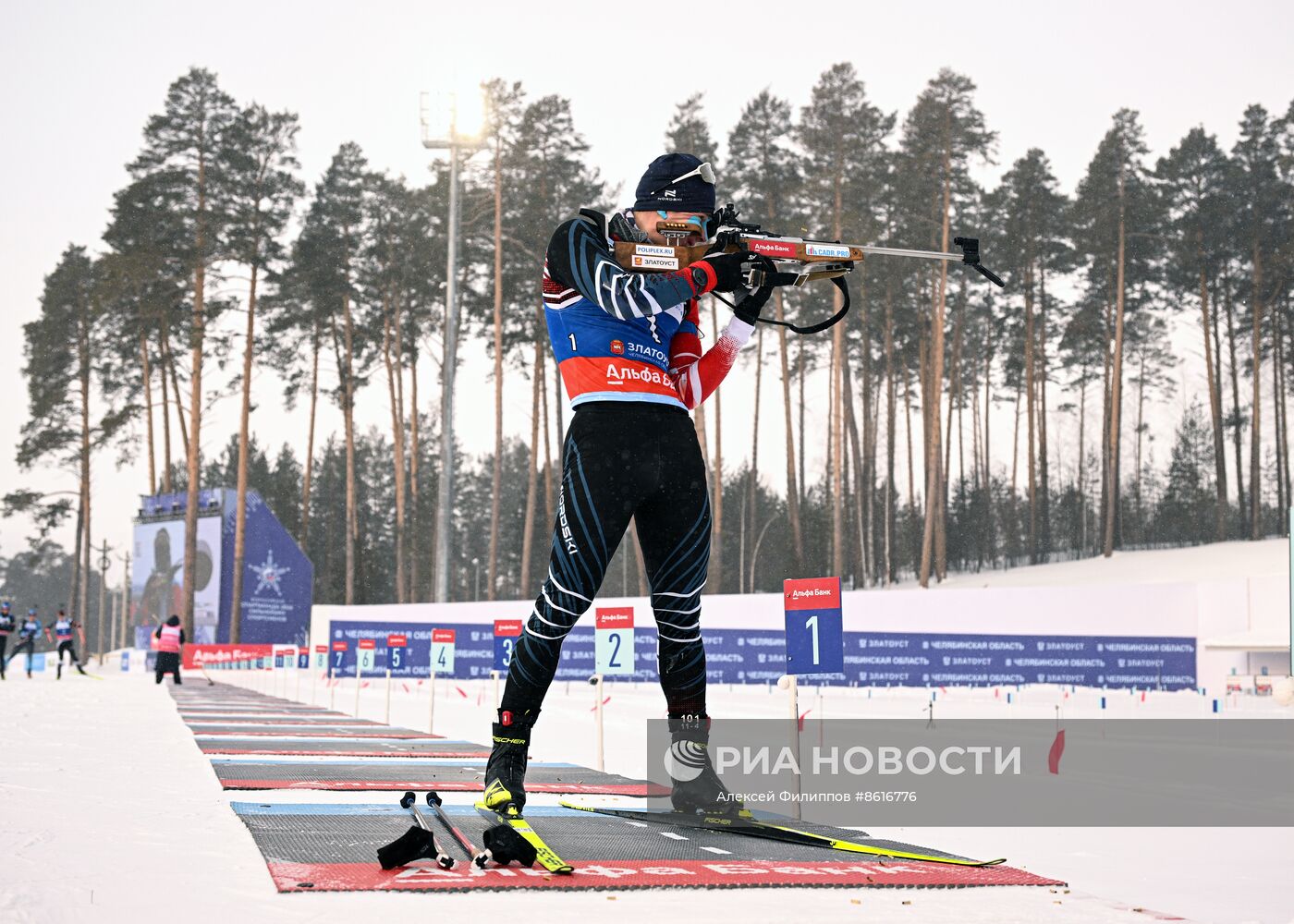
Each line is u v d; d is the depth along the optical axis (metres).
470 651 30.22
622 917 2.71
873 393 62.66
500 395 46.72
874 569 59.69
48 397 57.22
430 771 6.34
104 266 45.84
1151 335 61.84
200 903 2.74
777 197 45.62
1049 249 54.50
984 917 2.85
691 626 4.07
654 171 3.90
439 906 2.77
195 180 45.00
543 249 46.00
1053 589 31.09
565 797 5.18
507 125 46.47
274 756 7.39
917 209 46.56
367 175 52.84
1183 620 29.89
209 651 40.75
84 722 10.78
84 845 3.52
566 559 3.68
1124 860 5.01
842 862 3.61
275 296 48.22
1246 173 52.50
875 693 26.42
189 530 45.66
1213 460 67.69
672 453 3.78
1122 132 50.12
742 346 4.00
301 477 94.44
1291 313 54.62
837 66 44.41
